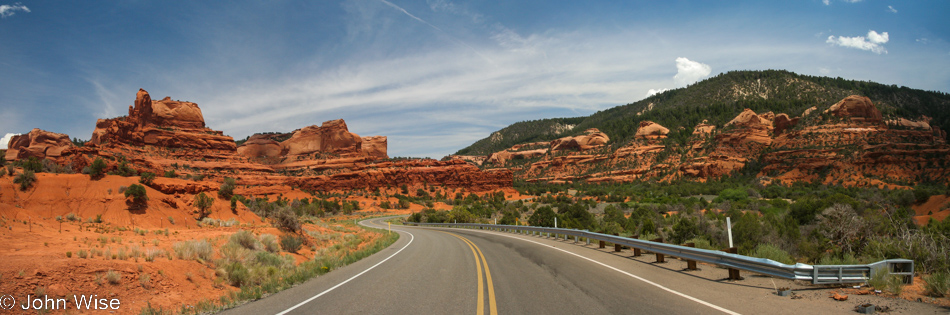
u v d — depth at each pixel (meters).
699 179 161.88
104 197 25.81
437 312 6.89
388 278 10.70
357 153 197.00
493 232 34.91
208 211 33.19
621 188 160.88
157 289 8.87
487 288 8.91
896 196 64.62
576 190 172.88
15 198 22.69
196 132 143.25
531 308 7.02
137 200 26.67
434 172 167.25
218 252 13.85
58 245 12.55
